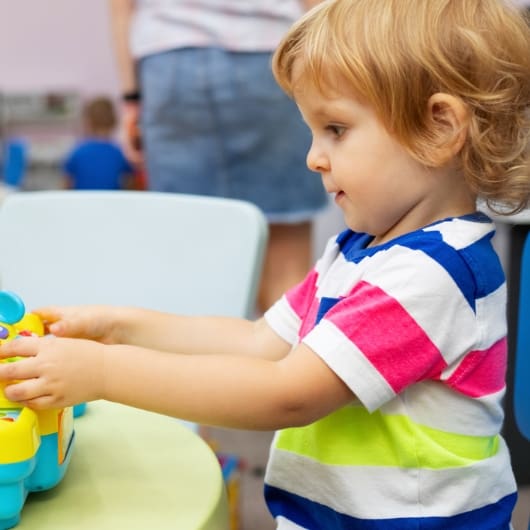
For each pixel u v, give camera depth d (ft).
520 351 3.09
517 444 5.57
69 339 2.14
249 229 3.66
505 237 6.09
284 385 2.15
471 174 2.30
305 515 2.55
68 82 17.85
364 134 2.26
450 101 2.21
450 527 2.35
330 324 2.19
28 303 3.92
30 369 2.03
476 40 2.21
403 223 2.39
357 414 2.42
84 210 3.92
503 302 2.41
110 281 3.86
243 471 5.90
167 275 3.79
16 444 1.89
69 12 17.62
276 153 5.48
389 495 2.37
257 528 5.24
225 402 2.14
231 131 5.40
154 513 2.03
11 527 1.95
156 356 2.16
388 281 2.21
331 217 10.70
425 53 2.19
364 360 2.16
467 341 2.25
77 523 1.98
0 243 3.94
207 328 2.84
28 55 17.69
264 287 5.87
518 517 5.21
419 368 2.20
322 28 2.29
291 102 5.41
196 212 3.78
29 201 3.96
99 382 2.11
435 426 2.34
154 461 2.30
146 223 3.85
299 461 2.53
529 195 2.44
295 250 5.83
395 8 2.24
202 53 5.26
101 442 2.41
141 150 6.03
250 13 5.27
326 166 2.36
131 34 5.60
